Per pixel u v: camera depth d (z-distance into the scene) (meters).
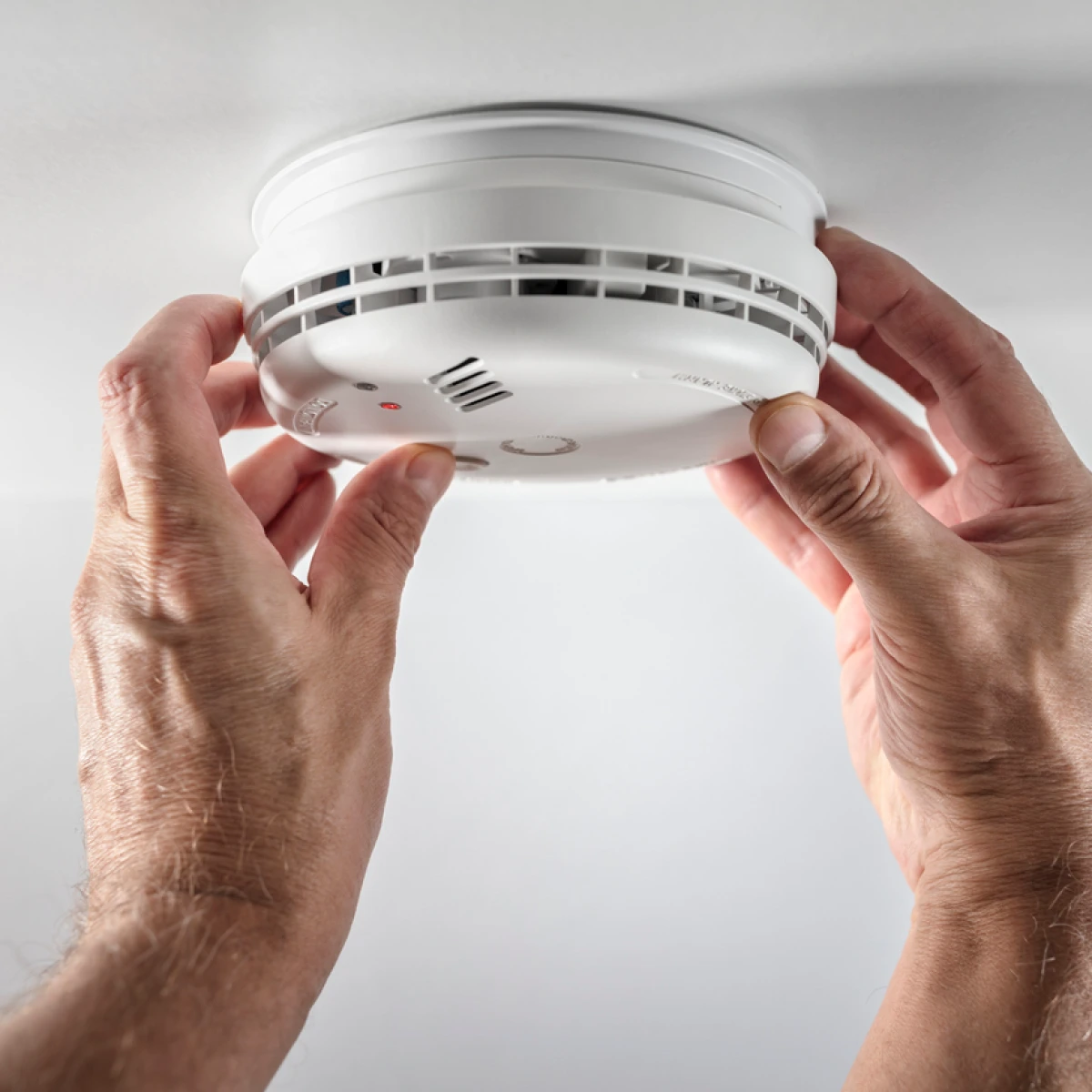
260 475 0.70
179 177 0.49
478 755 1.75
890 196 0.51
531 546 1.76
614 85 0.40
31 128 0.44
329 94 0.41
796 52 0.38
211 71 0.39
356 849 0.46
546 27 0.36
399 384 0.46
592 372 0.43
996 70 0.39
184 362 0.48
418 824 1.75
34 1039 0.34
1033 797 0.47
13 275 0.64
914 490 0.72
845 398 0.75
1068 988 0.43
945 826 0.50
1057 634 0.46
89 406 0.99
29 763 1.57
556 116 0.42
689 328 0.41
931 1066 0.44
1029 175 0.48
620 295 0.41
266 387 0.51
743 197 0.45
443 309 0.41
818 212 0.52
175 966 0.37
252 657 0.44
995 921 0.46
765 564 1.74
